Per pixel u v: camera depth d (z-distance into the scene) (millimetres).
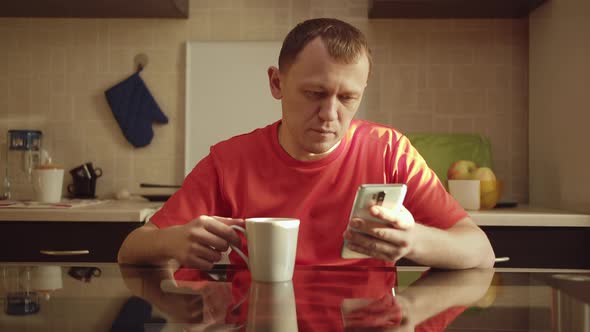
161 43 2266
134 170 2270
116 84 2260
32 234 1708
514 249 1697
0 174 2260
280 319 512
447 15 2195
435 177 1159
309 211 1128
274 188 1139
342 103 899
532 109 2152
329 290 668
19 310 557
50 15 2234
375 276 776
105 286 688
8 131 2199
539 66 2072
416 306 573
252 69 2256
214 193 1162
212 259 869
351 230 814
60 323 505
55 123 2266
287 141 1123
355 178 1140
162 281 729
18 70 2262
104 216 1699
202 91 2260
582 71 1703
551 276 780
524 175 2227
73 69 2266
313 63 872
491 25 2232
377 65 2246
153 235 921
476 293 648
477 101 2234
